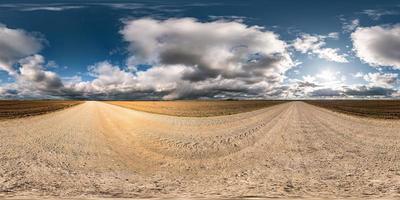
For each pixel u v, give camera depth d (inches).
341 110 2165.4
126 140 707.4
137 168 448.5
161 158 521.0
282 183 360.2
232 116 1509.6
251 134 812.6
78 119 1285.7
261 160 502.3
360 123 1133.1
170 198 287.7
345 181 367.2
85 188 334.0
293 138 740.7
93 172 417.7
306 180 374.9
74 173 410.0
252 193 311.3
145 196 296.8
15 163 460.8
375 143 668.1
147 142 683.4
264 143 668.1
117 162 484.7
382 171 419.2
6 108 2300.7
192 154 555.8
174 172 425.7
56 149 576.7
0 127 933.2
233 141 698.8
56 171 418.6
